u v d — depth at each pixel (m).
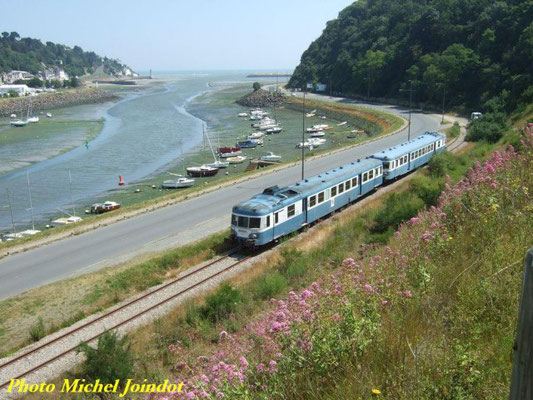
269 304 17.45
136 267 24.98
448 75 107.38
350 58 164.75
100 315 20.16
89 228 33.03
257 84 190.50
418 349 5.83
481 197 12.35
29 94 195.50
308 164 52.69
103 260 26.97
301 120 121.88
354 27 186.62
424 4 160.62
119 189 58.62
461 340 6.55
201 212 35.44
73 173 67.62
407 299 7.76
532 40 88.56
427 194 25.75
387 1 187.62
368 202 35.22
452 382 5.30
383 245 21.33
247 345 9.44
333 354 6.57
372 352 6.39
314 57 199.38
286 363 6.68
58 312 21.17
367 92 146.75
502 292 7.46
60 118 135.75
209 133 101.69
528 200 11.75
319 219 31.12
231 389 6.42
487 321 7.02
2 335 19.52
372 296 8.12
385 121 96.00
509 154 17.92
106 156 79.19
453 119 91.06
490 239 9.82
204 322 17.83
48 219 48.06
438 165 37.38
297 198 28.55
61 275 25.33
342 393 5.75
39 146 89.38
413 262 10.04
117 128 112.12
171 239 29.70
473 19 124.00
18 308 21.67
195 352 15.00
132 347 16.50
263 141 91.44
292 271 21.47
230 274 23.69
